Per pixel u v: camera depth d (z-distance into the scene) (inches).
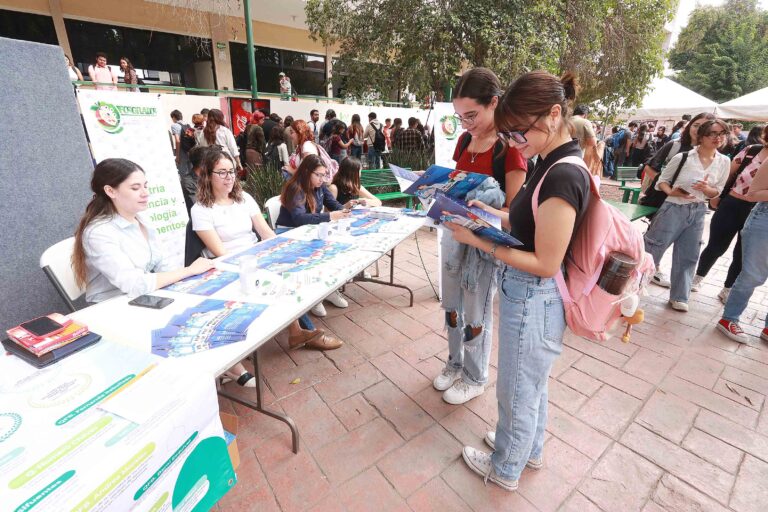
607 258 46.5
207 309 58.4
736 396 86.5
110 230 66.3
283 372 92.9
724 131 109.5
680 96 373.7
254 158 257.6
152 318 55.6
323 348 101.4
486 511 59.7
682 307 126.3
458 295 79.5
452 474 66.3
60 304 88.0
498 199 67.7
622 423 78.2
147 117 129.3
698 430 76.5
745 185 117.1
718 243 135.1
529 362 51.7
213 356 46.3
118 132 122.6
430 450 71.2
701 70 1032.2
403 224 110.8
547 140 44.6
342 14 258.8
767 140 109.4
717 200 134.0
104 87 254.2
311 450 70.9
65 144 86.2
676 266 125.2
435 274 155.6
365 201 138.1
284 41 483.5
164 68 422.6
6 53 74.6
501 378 54.8
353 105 384.5
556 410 81.7
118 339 49.9
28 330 45.6
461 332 82.8
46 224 84.6
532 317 49.6
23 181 79.9
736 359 100.6
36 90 80.0
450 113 147.3
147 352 46.5
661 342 108.4
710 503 61.3
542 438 65.2
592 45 257.4
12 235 79.3
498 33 216.2
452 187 69.5
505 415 57.1
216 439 44.1
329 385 88.6
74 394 38.8
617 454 70.7
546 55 227.1
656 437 74.7
